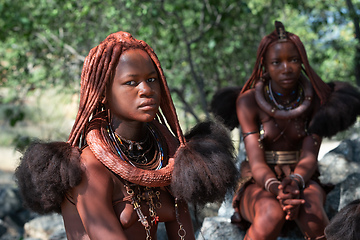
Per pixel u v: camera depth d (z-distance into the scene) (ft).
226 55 30.07
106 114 7.50
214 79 32.81
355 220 7.82
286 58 12.23
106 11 26.66
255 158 12.67
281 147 12.94
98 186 6.88
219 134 7.68
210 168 7.01
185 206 7.66
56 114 33.60
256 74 13.19
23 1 26.53
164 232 14.28
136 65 6.90
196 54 29.68
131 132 7.29
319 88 12.62
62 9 25.72
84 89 7.11
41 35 27.53
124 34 7.21
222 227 13.92
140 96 6.89
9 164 42.45
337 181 15.51
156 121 7.90
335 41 27.94
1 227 22.80
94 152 6.95
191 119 32.53
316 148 12.75
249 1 29.12
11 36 27.37
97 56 6.98
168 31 28.40
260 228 11.74
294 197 11.91
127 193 7.14
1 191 24.17
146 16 25.36
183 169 7.00
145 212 7.25
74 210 7.09
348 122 12.58
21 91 29.71
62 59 28.81
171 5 26.63
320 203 12.12
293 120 12.76
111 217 6.91
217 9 25.55
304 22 30.99
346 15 25.62
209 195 7.08
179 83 30.99
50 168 6.62
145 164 7.24
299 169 12.42
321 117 12.48
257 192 12.54
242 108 12.93
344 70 28.94
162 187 7.45
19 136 26.11
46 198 6.77
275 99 12.75
